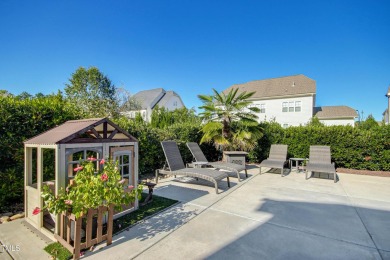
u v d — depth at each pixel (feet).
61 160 8.52
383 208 13.17
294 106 65.87
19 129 12.51
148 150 22.56
